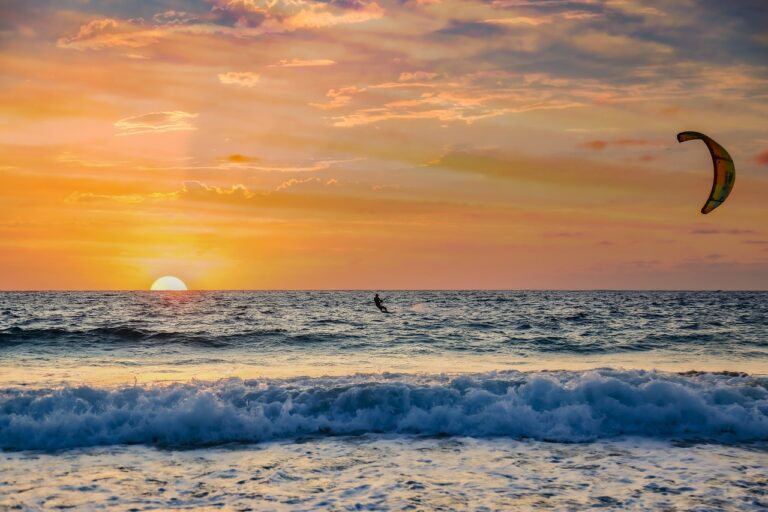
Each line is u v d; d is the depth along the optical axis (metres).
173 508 7.10
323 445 10.02
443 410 11.21
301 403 11.52
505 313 65.62
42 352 27.67
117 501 7.32
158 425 10.47
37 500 7.32
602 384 11.73
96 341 31.31
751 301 115.38
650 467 8.82
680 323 48.50
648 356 27.45
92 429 10.34
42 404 10.91
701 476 8.38
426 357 26.73
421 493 7.64
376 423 11.13
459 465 8.90
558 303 101.12
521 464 8.96
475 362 24.72
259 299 133.88
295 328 43.09
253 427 10.67
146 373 20.23
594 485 7.98
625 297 154.62
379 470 8.65
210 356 26.73
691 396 11.34
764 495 7.59
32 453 9.45
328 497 7.49
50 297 145.38
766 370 22.05
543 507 7.15
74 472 8.49
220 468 8.74
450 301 113.19
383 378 13.91
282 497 7.49
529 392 11.81
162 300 120.56
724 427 10.88
